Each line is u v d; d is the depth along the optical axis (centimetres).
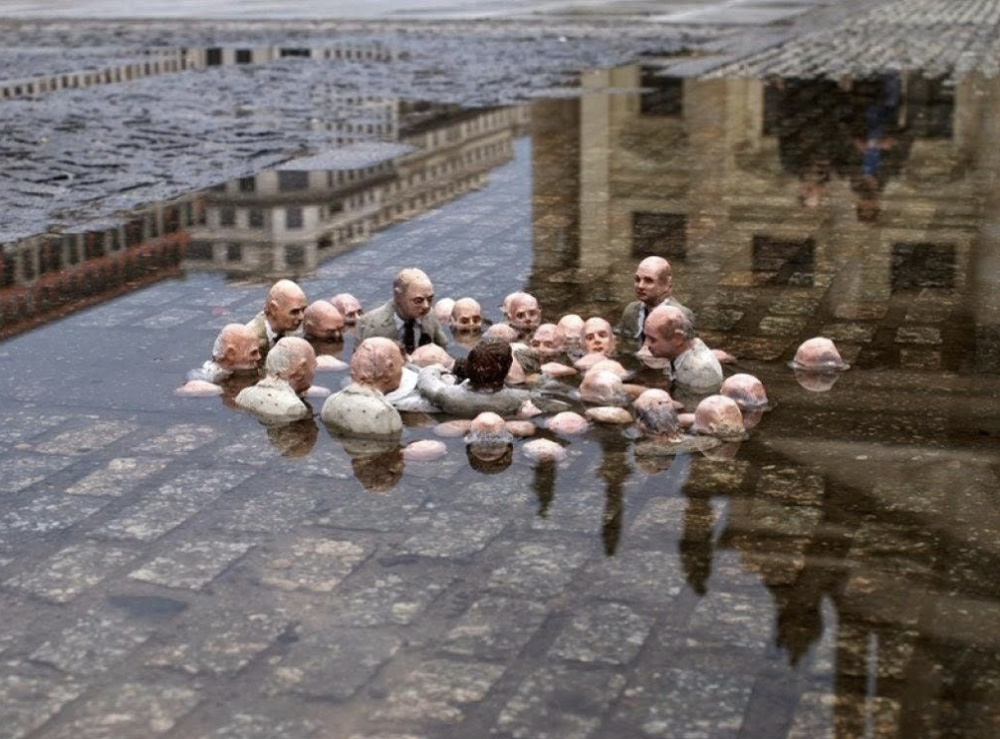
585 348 596
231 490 438
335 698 315
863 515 417
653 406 490
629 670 326
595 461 464
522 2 2889
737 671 325
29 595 366
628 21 2409
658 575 375
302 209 912
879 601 360
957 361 584
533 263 770
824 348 573
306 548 394
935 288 709
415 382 537
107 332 629
